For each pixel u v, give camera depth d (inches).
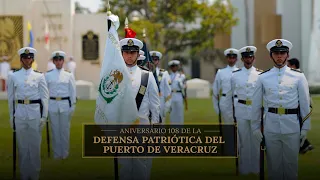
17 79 729.0
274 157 609.9
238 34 2672.2
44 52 2790.4
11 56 2763.3
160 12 3011.8
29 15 2785.4
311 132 1291.8
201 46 3043.8
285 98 597.9
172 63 1157.1
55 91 925.2
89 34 2851.9
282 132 596.7
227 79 889.5
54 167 851.4
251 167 790.5
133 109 581.0
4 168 848.3
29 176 735.7
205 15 2896.2
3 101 2325.3
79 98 2573.8
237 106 798.5
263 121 617.6
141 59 753.0
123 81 573.3
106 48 582.6
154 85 613.9
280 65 609.6
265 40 2367.1
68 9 2807.6
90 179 759.1
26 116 724.0
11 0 2778.1
